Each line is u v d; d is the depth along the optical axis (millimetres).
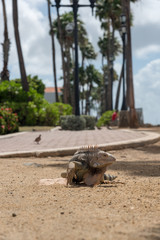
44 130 25188
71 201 4449
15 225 3414
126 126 30250
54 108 31031
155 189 5035
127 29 27516
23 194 5094
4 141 15938
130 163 8773
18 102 29797
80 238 2877
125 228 3129
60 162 9438
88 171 5578
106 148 12148
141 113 30781
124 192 4898
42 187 5547
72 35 58656
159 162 8969
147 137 15172
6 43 33156
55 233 3064
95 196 4699
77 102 25797
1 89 29844
